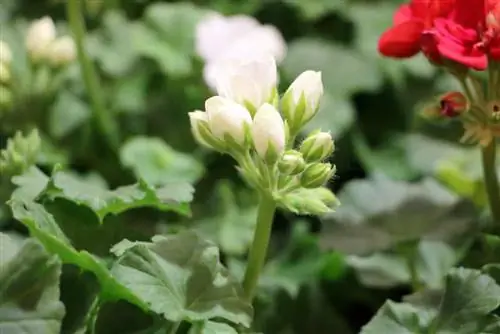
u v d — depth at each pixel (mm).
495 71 550
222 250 663
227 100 517
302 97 522
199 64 735
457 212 596
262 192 528
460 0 540
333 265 636
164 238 527
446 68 553
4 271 488
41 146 677
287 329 619
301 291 631
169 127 729
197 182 701
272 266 656
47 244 506
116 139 711
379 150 745
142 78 742
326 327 624
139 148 695
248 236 671
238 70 523
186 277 522
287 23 846
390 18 844
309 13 833
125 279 509
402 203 604
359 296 639
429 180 636
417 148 729
